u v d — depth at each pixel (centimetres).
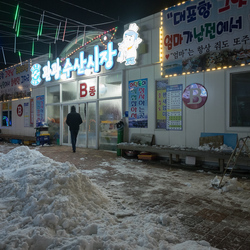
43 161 461
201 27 646
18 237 240
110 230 266
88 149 995
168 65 717
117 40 890
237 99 610
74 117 902
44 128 1139
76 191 344
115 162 717
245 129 586
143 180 516
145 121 797
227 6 598
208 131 650
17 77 1415
